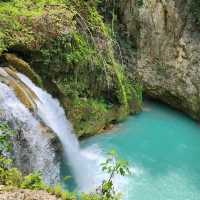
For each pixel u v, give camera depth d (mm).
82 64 14375
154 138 15055
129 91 16469
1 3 14461
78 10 15195
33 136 11273
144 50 16984
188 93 16203
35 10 14305
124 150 14211
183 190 12305
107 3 16781
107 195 8422
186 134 15469
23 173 10602
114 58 16594
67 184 11977
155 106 17438
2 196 7480
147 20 16625
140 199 11727
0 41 12789
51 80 13773
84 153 13766
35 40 13336
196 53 15742
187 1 15812
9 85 11680
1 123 10086
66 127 13617
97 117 14945
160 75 16906
